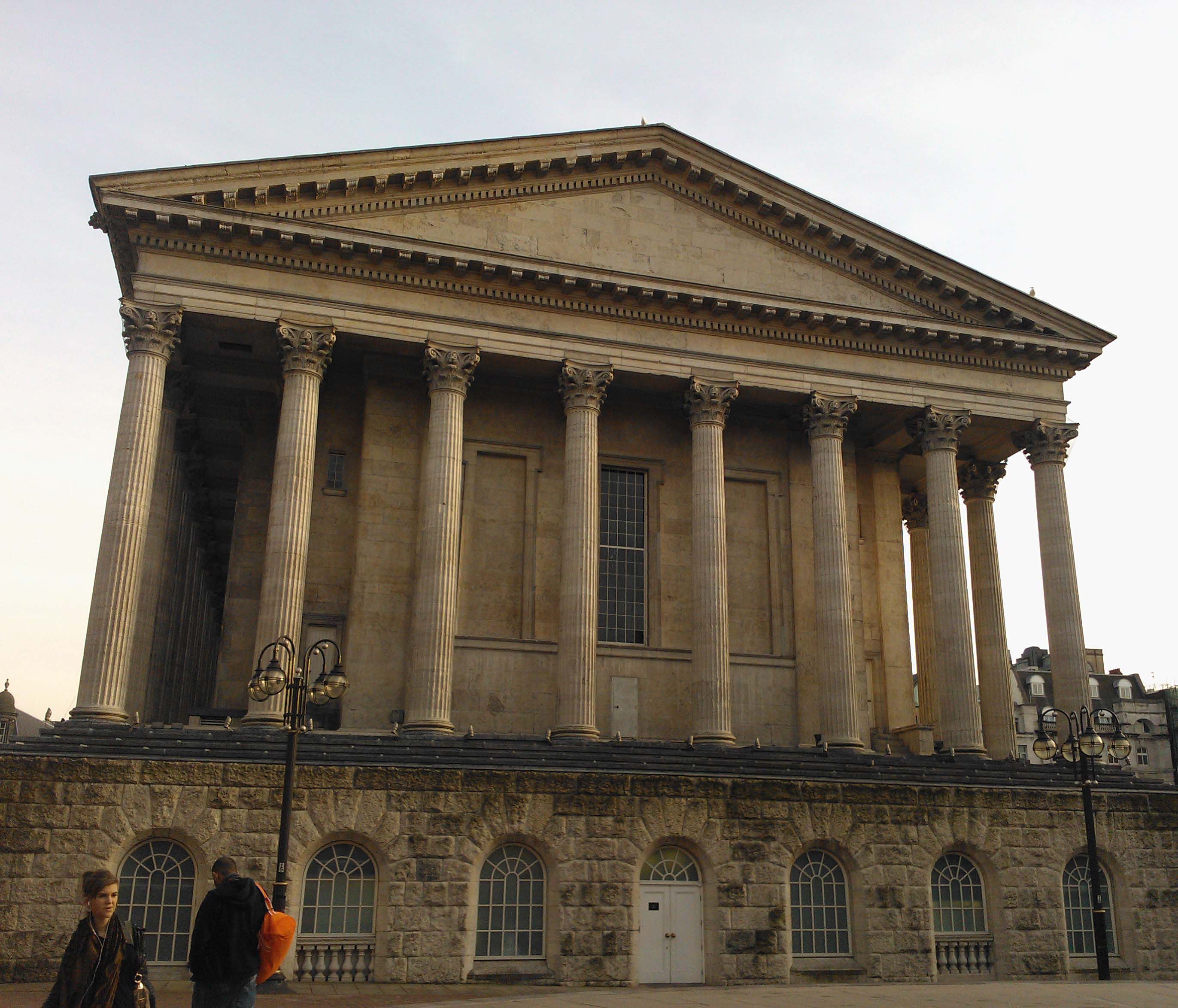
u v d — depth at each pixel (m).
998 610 49.50
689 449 46.31
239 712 40.31
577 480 40.75
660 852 32.00
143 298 37.78
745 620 45.22
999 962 33.91
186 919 28.55
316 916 29.28
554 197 43.47
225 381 43.88
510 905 30.58
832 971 32.09
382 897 29.56
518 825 30.66
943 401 45.66
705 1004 21.91
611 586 44.66
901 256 45.72
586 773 31.48
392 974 28.86
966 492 51.41
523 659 42.00
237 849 28.94
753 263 45.09
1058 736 43.72
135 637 38.81
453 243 41.72
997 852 34.56
